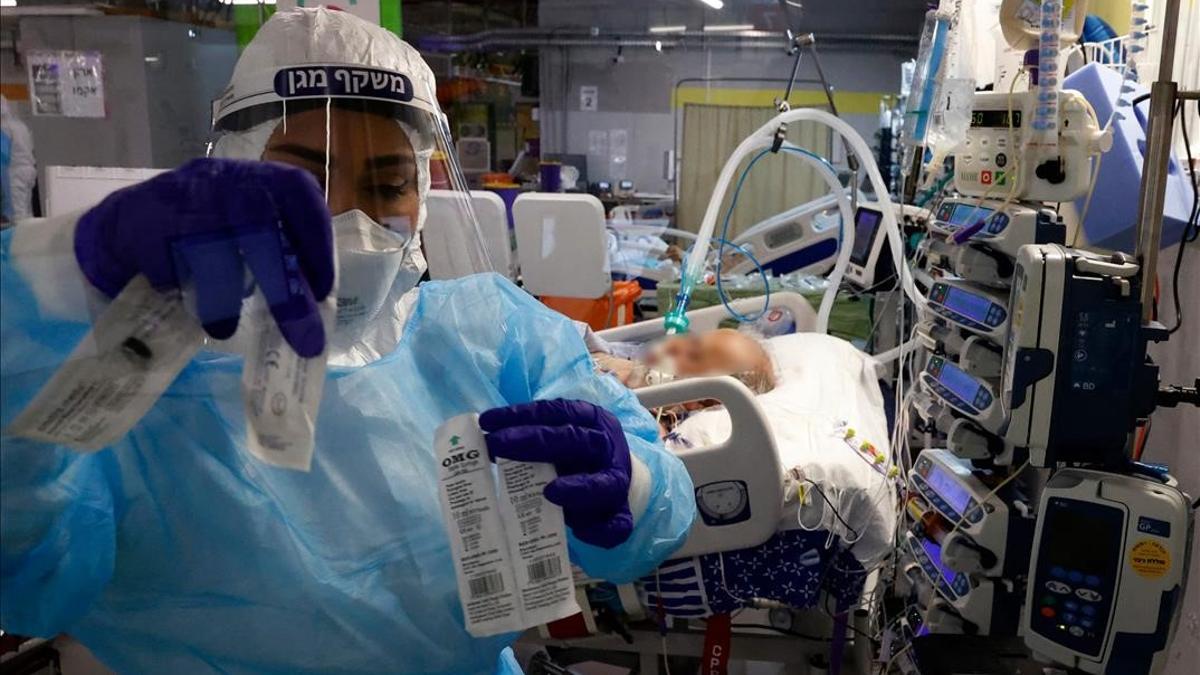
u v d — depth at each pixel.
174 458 0.70
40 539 0.61
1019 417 1.39
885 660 1.79
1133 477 1.37
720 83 6.52
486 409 0.83
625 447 0.79
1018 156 1.53
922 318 1.99
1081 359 1.36
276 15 0.81
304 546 0.73
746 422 1.57
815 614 1.88
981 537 1.54
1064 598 1.37
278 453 0.58
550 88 6.67
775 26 6.09
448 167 0.93
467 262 0.98
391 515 0.76
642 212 5.95
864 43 5.80
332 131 0.76
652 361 2.21
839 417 1.93
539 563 0.73
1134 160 1.63
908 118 2.00
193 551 0.71
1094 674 1.36
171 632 0.73
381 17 1.93
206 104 1.09
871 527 1.70
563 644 1.88
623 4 6.38
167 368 0.61
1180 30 1.79
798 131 4.99
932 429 2.00
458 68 5.61
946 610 1.65
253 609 0.73
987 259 1.57
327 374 0.75
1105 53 1.87
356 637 0.76
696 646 1.84
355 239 0.74
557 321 0.94
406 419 0.78
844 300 2.85
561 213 2.57
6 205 0.68
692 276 2.51
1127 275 1.35
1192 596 1.71
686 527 0.91
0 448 0.58
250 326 0.60
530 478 0.74
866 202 3.03
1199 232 1.64
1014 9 1.55
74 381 0.58
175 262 0.58
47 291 0.58
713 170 6.56
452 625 0.79
